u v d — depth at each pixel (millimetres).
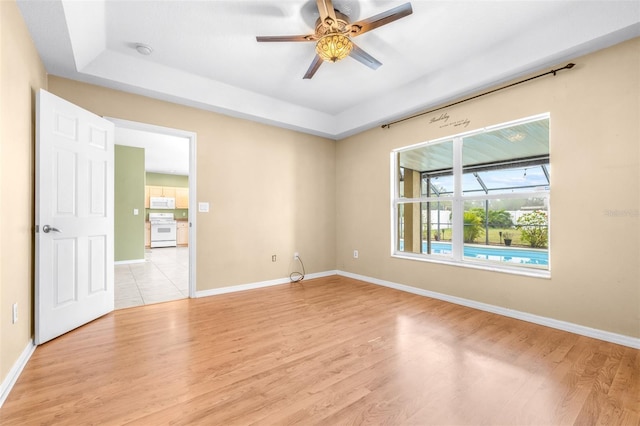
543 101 2670
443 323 2721
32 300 2182
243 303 3359
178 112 3486
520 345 2244
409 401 1565
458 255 3408
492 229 3533
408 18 2375
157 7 2209
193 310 3104
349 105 4285
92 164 2699
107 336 2408
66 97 2824
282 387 1696
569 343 2273
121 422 1396
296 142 4582
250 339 2371
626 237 2238
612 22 2117
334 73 3316
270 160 4285
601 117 2350
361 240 4609
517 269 2898
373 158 4410
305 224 4676
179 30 2510
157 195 9680
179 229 10031
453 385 1715
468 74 3010
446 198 3521
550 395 1615
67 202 2424
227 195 3861
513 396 1608
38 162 2146
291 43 2723
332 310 3109
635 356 2051
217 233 3770
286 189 4457
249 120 4074
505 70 2730
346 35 2143
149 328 2596
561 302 2557
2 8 1604
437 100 3395
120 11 2250
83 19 2133
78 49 2396
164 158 7188
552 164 2611
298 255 4586
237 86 3643
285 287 4129
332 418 1432
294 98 4020
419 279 3744
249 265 4051
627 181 2232
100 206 2811
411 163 4207
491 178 4039
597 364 1945
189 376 1810
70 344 2244
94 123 2719
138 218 6160
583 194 2439
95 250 2760
